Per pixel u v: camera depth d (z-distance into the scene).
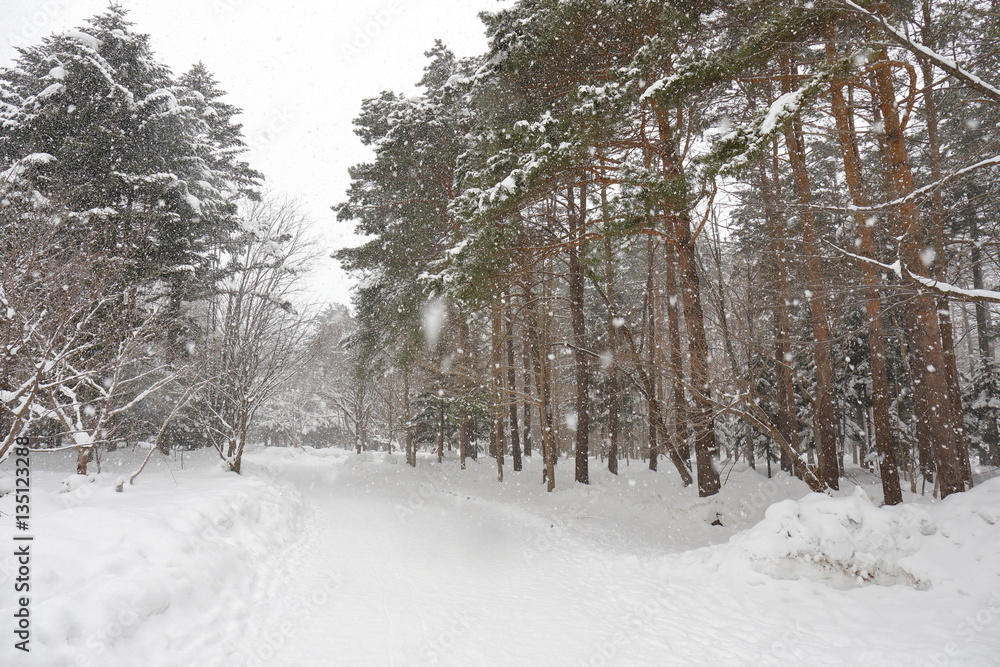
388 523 13.25
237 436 17.33
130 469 17.95
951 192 13.71
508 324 21.81
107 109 18.08
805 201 12.94
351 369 31.66
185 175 20.47
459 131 19.20
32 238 8.73
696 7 10.02
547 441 18.77
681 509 13.93
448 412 25.39
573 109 10.49
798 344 12.28
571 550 10.72
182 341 14.95
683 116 12.71
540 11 12.84
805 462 10.80
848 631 5.92
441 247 19.47
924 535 7.64
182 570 6.04
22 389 7.01
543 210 15.93
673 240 13.17
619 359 16.00
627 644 5.84
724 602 7.07
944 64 6.55
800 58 8.97
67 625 4.32
